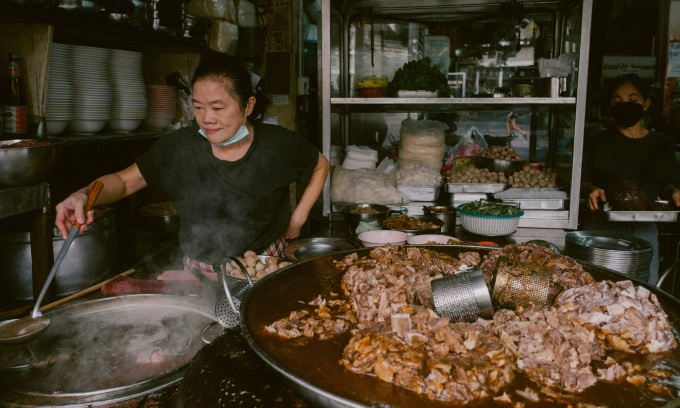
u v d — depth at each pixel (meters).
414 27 4.79
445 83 4.16
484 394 1.08
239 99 2.00
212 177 2.26
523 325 1.29
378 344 1.18
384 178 4.11
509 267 1.49
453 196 4.04
